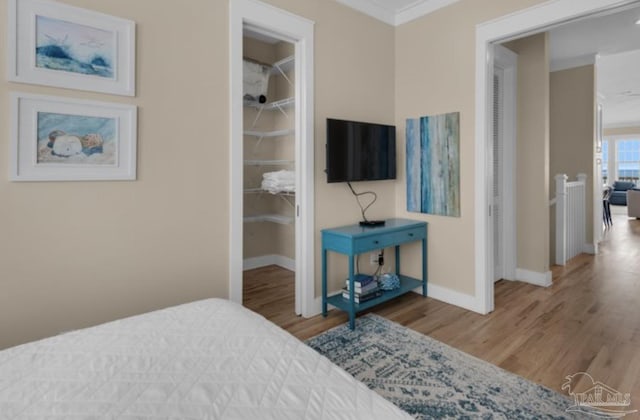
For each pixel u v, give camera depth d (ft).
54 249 6.05
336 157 9.57
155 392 3.16
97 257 6.47
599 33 12.83
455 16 10.03
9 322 5.71
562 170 16.94
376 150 10.69
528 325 8.99
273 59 14.30
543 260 12.21
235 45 8.00
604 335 8.37
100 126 6.37
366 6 10.71
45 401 3.04
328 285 10.21
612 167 38.73
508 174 12.71
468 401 6.03
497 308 10.15
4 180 5.58
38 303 5.93
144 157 6.90
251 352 3.85
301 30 9.17
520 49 12.69
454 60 10.09
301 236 9.66
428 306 10.36
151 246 7.07
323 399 3.09
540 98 12.25
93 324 6.46
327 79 9.84
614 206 36.27
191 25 7.38
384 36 11.30
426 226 11.00
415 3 10.83
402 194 11.75
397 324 9.12
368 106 10.92
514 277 12.82
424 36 10.82
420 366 7.13
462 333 8.59
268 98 14.12
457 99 10.09
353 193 10.71
